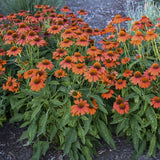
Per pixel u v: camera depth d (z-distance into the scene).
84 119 1.12
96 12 3.24
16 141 1.35
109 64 1.25
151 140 1.22
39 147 1.24
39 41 1.24
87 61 1.43
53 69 1.27
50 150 1.30
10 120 1.37
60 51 1.21
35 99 1.14
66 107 1.15
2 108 1.44
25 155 1.27
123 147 1.31
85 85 1.31
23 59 1.42
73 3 3.57
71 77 1.26
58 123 1.17
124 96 1.25
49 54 1.50
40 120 1.19
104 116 1.27
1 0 2.81
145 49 1.46
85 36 1.35
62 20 1.51
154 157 1.22
